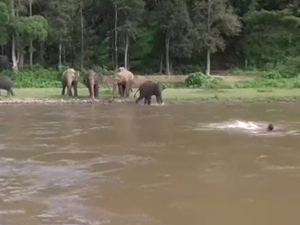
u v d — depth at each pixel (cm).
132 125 1606
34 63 5125
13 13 4281
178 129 1497
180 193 766
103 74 4591
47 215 658
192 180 848
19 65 4694
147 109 2195
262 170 923
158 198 740
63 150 1142
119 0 4738
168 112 2052
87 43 5081
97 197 744
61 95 3011
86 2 5175
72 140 1292
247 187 802
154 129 1502
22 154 1093
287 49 5153
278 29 5178
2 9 4112
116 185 814
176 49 4900
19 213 666
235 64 5319
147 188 797
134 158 1042
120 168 945
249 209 687
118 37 4934
